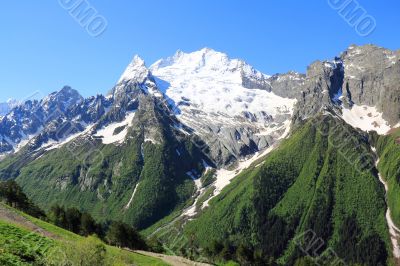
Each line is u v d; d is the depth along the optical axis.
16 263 71.12
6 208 141.25
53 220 197.88
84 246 77.81
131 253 148.75
